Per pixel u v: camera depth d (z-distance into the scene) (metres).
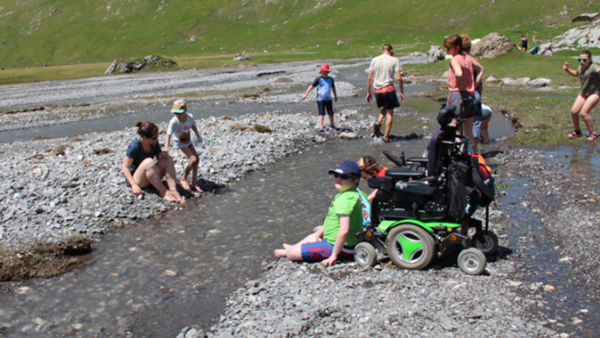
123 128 16.70
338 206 5.11
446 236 4.96
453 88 8.67
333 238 5.34
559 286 4.59
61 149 11.84
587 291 4.47
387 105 11.77
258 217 7.11
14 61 141.75
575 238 5.60
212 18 144.50
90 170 9.02
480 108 9.57
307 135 12.67
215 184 8.73
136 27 150.00
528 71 25.11
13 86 37.66
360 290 4.68
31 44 150.38
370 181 5.16
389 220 5.30
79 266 5.69
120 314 4.60
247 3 149.62
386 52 11.67
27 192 7.87
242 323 4.26
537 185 7.75
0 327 4.41
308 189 8.35
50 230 6.59
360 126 14.20
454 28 107.88
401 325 4.02
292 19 138.75
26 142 14.38
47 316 4.59
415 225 4.93
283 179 9.05
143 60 49.72
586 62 10.03
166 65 49.88
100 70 51.72
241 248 6.04
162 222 7.06
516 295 4.45
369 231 5.17
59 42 148.00
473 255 4.84
